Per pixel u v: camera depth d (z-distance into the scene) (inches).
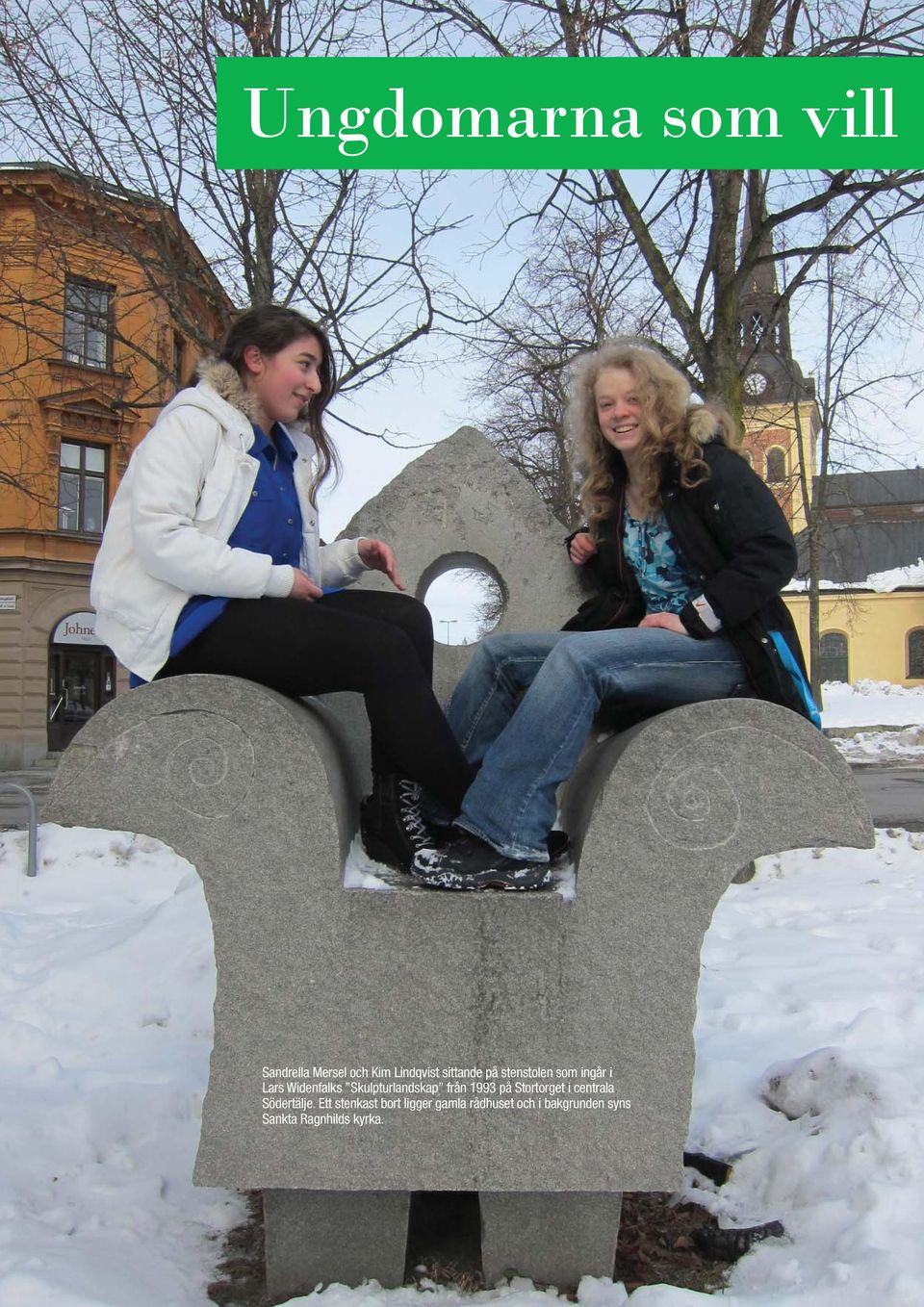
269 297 278.2
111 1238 99.0
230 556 89.7
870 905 217.8
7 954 187.9
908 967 167.8
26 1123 119.0
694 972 86.3
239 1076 85.5
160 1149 117.2
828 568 1994.3
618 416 106.5
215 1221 104.5
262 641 92.3
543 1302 88.0
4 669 805.9
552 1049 85.9
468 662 126.4
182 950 170.4
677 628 99.2
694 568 106.4
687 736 86.0
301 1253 92.4
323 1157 85.6
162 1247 98.9
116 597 92.0
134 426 812.0
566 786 122.3
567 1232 93.4
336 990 85.4
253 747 84.7
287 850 85.0
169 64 264.7
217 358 101.8
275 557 102.4
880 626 1726.1
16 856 275.4
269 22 252.7
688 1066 86.3
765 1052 136.9
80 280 321.1
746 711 85.9
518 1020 85.9
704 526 104.3
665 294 297.1
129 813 84.7
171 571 88.7
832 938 188.9
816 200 272.7
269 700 84.7
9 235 337.4
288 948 85.4
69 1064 141.9
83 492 822.5
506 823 91.4
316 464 112.3
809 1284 86.4
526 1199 93.4
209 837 85.0
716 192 287.6
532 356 382.0
